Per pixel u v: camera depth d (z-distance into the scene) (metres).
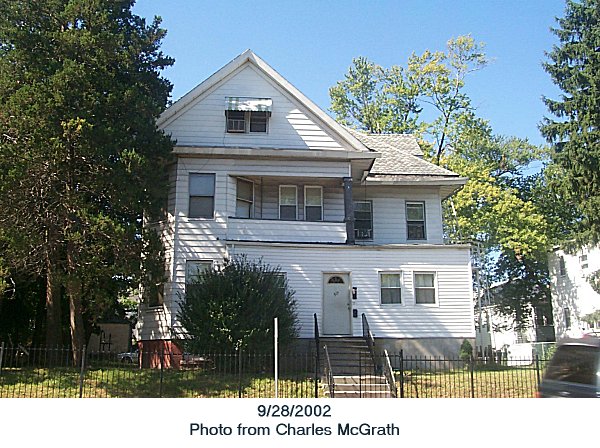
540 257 48.22
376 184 28.98
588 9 39.25
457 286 25.72
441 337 25.16
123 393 17.66
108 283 21.23
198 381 18.94
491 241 47.78
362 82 54.69
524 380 19.47
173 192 25.38
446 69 49.47
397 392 17.91
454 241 45.78
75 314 21.58
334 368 21.14
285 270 24.86
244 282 21.30
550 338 51.62
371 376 19.53
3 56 20.34
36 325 26.98
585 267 44.88
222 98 26.70
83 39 20.08
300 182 27.53
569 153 37.34
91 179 20.19
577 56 39.09
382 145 32.75
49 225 20.00
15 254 19.39
